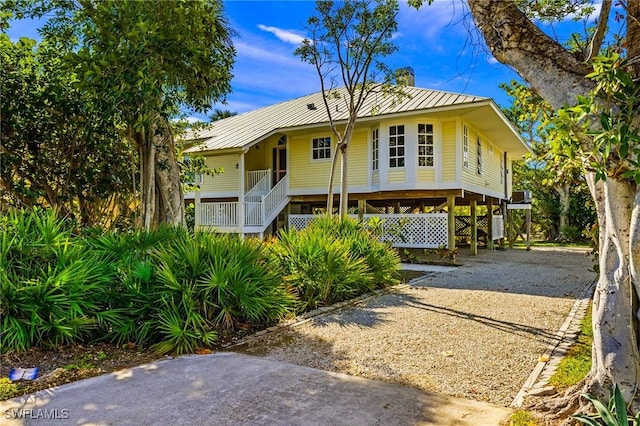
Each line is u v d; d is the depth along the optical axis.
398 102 13.00
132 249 5.91
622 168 2.47
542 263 12.96
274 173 18.12
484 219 20.73
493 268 11.73
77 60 6.29
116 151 8.78
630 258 2.44
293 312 6.36
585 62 2.76
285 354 4.58
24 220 5.29
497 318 6.07
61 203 8.45
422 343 4.92
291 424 2.91
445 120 14.11
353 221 10.17
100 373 3.93
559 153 2.62
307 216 16.02
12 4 7.07
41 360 4.19
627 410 2.67
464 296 7.72
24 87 7.60
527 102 7.49
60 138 8.27
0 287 4.25
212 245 5.86
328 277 7.09
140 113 6.75
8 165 7.76
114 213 9.38
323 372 3.99
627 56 2.69
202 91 7.32
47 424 2.89
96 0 6.19
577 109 2.36
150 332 4.87
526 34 2.97
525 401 3.34
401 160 14.07
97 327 4.85
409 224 14.40
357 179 15.31
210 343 4.89
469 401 3.35
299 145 16.52
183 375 3.88
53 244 5.06
